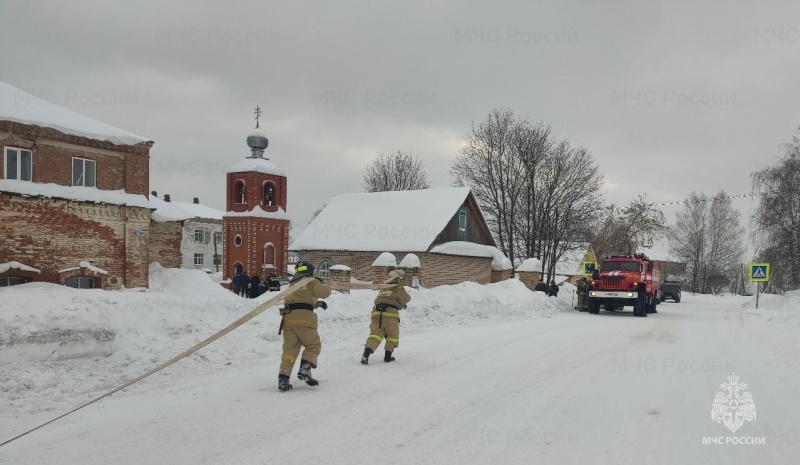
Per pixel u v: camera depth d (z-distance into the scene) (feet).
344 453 16.89
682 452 17.66
